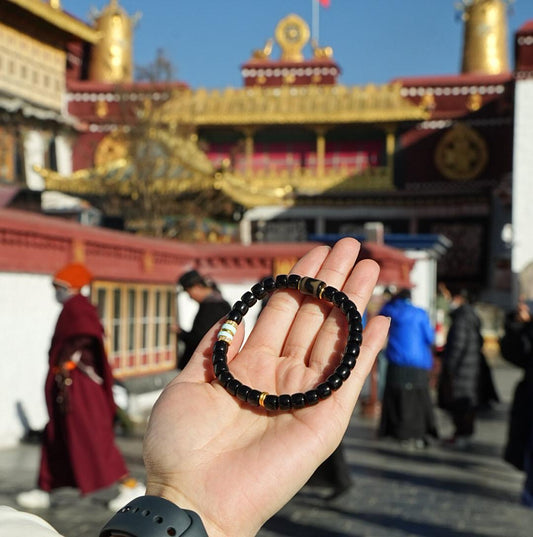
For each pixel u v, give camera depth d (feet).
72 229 34.81
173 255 45.96
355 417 45.83
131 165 86.58
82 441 21.94
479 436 40.37
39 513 21.99
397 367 35.76
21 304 33.06
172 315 44.98
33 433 33.12
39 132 139.54
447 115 157.99
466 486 28.32
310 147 162.81
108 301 37.99
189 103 156.25
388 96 154.81
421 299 68.28
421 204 159.22
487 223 156.25
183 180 83.66
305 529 22.04
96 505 23.03
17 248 32.07
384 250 54.39
